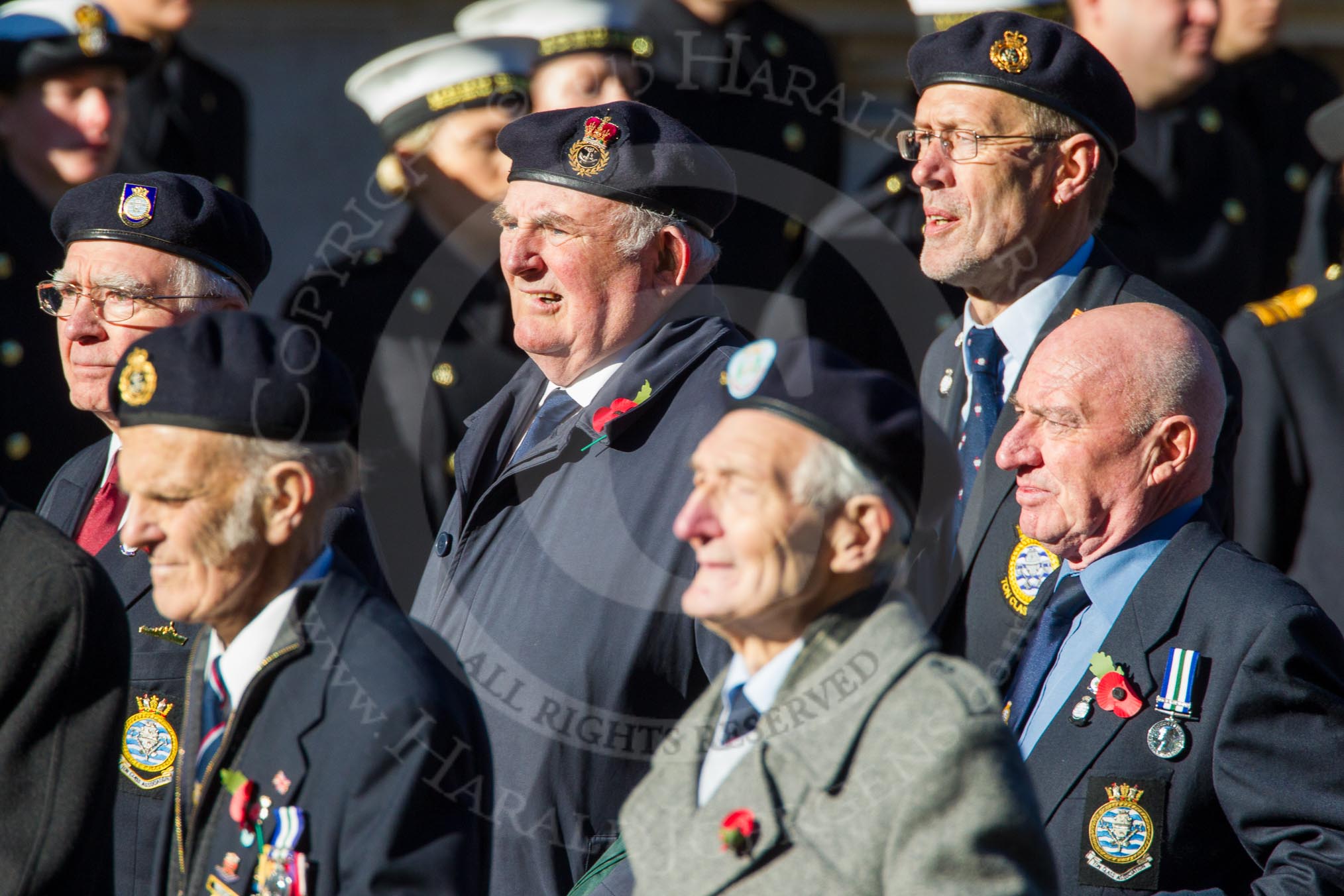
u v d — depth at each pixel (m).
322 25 26.33
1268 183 20.09
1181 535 10.49
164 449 9.20
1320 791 9.52
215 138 22.77
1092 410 10.45
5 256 17.69
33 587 10.12
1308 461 14.81
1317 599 14.45
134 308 12.85
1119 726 10.13
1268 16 19.73
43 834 9.85
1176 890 9.94
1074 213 12.63
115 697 10.23
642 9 17.05
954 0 15.64
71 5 17.97
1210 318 17.36
